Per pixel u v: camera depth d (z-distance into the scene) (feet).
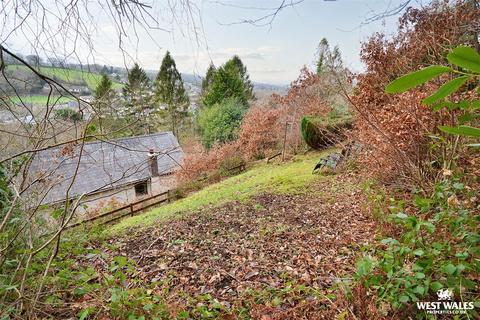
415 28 12.48
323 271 9.15
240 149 43.75
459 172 8.23
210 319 7.42
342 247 10.60
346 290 6.14
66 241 8.43
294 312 6.91
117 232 15.49
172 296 8.15
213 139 53.36
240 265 10.48
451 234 5.59
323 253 10.57
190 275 10.05
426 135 9.72
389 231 8.07
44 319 6.24
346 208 14.73
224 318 7.27
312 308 7.01
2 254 6.37
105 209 26.43
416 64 12.75
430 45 11.71
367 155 14.70
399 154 10.93
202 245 12.69
